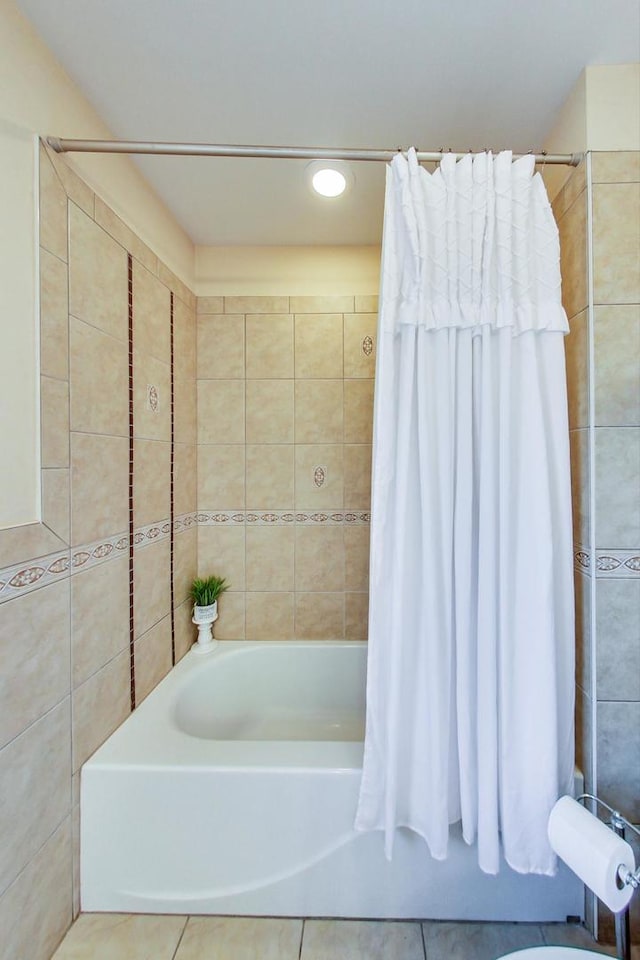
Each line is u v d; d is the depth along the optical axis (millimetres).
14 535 840
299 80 1009
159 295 1491
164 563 1545
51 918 944
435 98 1064
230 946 1001
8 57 821
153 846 1063
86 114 1061
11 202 834
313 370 1852
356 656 1812
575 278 1066
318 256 1834
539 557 965
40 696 912
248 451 1865
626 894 772
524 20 867
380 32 891
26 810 871
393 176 988
